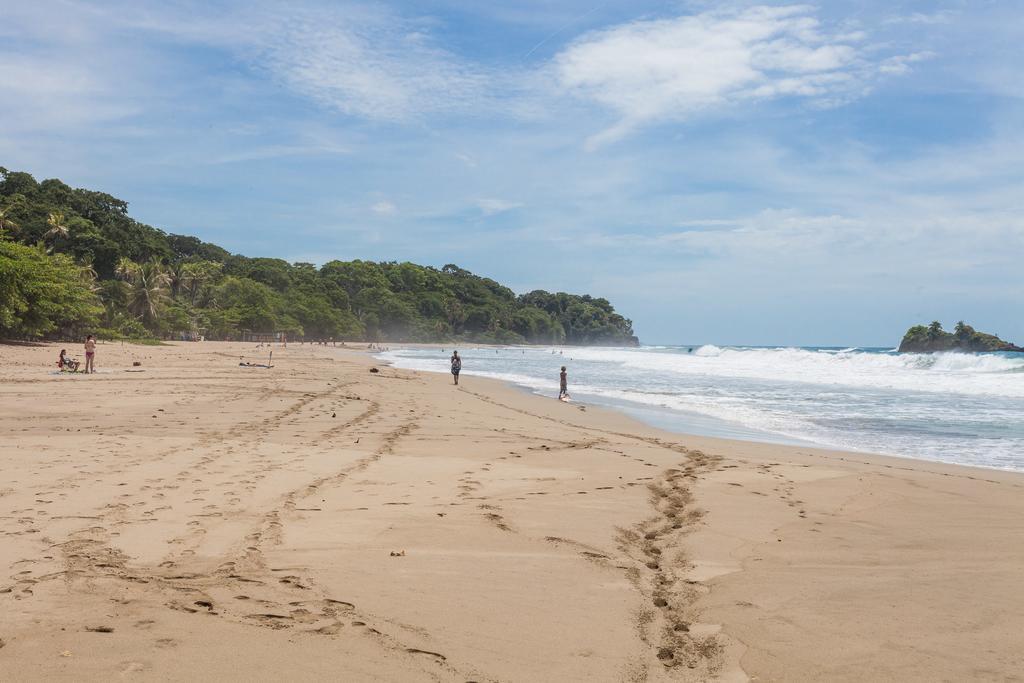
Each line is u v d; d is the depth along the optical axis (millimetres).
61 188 95500
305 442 11977
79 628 3945
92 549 5555
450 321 198000
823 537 6496
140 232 101812
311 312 134125
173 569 5117
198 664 3498
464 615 4359
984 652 3867
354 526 6531
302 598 4566
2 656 3543
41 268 48875
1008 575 5312
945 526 6949
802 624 4316
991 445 14234
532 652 3830
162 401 18109
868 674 3604
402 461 10328
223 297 114812
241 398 19594
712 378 37312
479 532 6410
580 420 17656
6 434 11945
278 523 6566
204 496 7605
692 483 9156
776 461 11328
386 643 3873
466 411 18609
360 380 29531
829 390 28547
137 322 75562
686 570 5484
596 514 7273
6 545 5613
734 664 3730
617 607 4594
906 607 4613
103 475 8586
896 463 11656
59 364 29938
